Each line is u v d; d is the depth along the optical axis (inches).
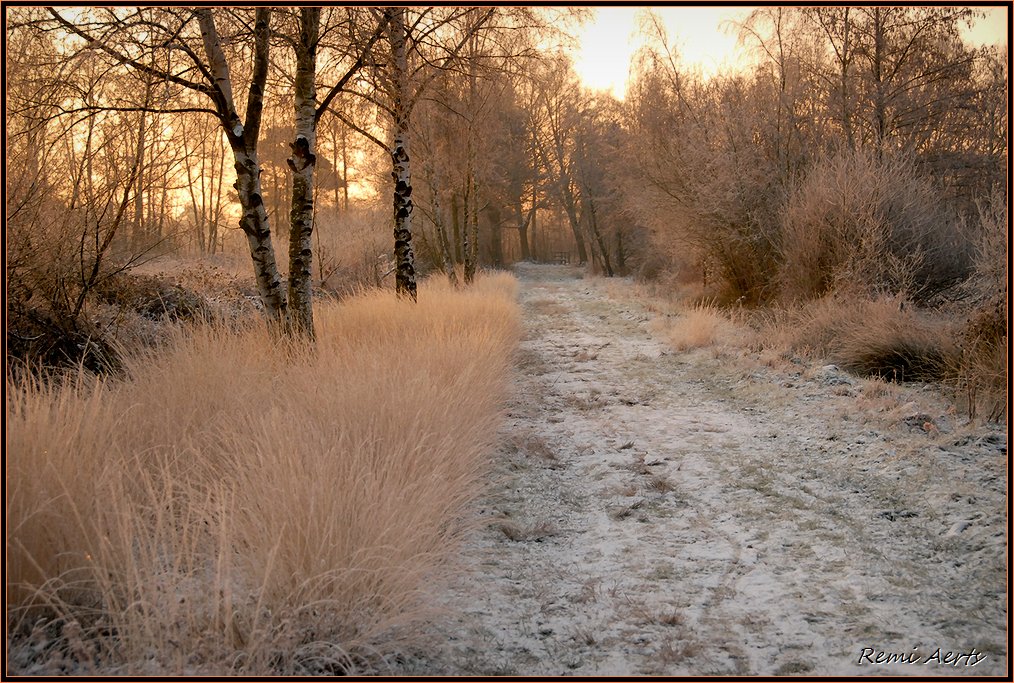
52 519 122.3
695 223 631.2
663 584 144.0
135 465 159.5
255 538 124.6
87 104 245.6
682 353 422.0
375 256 681.6
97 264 264.4
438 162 811.4
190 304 339.0
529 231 2938.0
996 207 305.1
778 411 276.5
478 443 207.3
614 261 1668.3
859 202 454.0
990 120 720.3
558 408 299.9
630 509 185.2
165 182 296.4
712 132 593.6
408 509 137.0
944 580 138.1
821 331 396.5
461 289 714.8
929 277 444.8
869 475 198.4
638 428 265.3
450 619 129.4
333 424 174.6
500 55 449.1
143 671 102.0
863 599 133.6
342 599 115.3
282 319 291.4
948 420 241.6
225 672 103.3
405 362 245.0
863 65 627.5
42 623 115.1
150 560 120.1
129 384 208.4
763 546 159.9
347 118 434.9
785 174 583.2
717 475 209.6
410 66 458.9
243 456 159.9
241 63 319.6
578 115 1662.2
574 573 150.2
